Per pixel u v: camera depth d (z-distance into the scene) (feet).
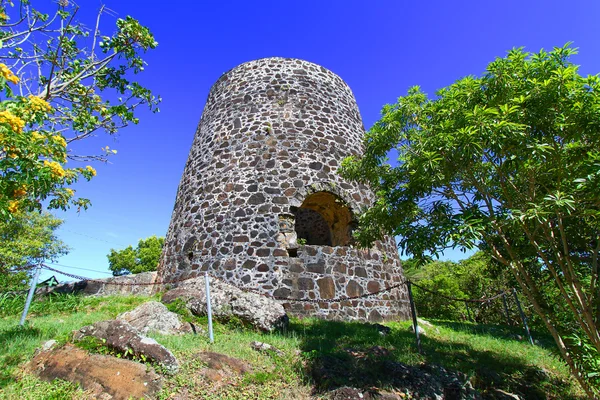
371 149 24.27
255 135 40.50
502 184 19.38
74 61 24.18
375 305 35.17
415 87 24.32
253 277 33.06
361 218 24.76
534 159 19.03
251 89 44.37
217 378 16.47
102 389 14.76
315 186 38.04
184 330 23.04
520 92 19.11
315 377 17.95
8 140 15.74
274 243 34.50
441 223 18.81
